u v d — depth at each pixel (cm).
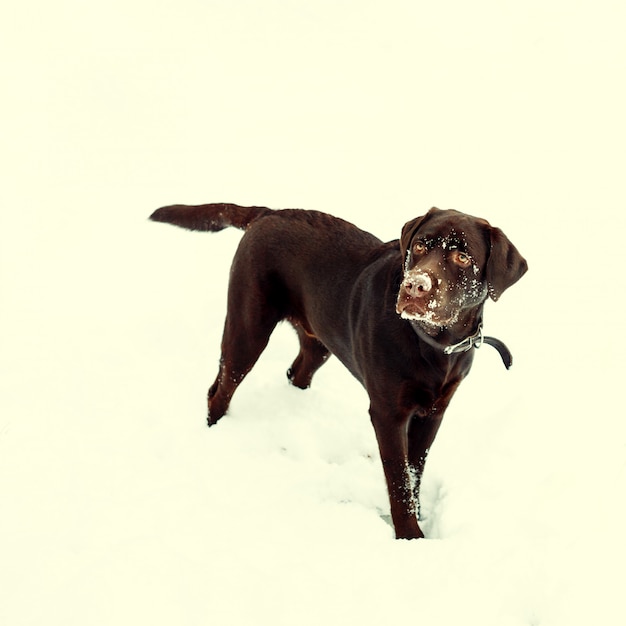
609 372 486
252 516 343
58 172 835
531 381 481
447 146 914
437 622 284
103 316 548
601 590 294
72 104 1053
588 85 1092
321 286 378
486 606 291
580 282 606
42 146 905
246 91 1143
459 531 340
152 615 281
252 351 412
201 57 1312
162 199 773
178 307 566
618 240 671
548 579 301
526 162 852
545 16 1423
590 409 437
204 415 429
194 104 1081
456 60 1266
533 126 962
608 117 973
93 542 316
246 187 801
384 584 301
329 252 380
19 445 381
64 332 517
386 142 934
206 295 591
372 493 378
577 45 1259
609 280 607
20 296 573
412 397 337
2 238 678
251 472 378
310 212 404
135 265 644
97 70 1200
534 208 738
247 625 280
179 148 917
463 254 309
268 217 408
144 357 486
